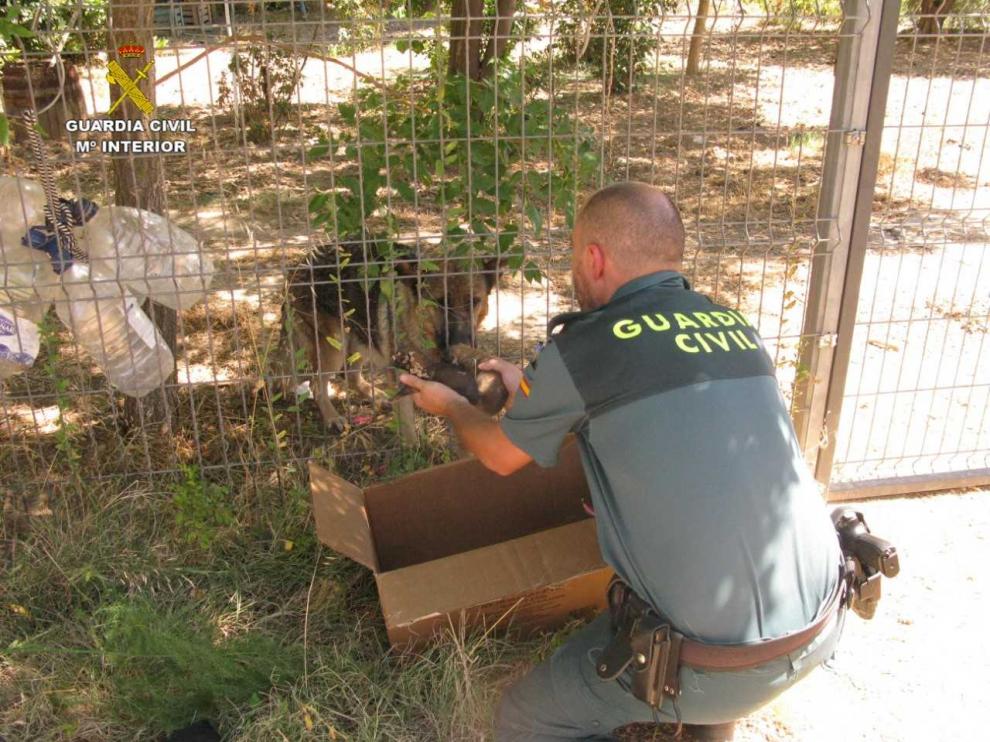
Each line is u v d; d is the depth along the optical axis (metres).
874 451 4.36
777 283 6.34
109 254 3.42
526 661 2.95
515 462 2.39
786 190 8.21
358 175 3.46
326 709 2.78
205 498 3.52
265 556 3.46
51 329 3.45
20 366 3.42
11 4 3.12
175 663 2.77
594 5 3.78
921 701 2.96
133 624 2.82
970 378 5.18
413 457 3.94
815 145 9.34
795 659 2.10
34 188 3.33
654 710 2.20
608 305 2.26
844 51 3.34
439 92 3.27
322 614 3.19
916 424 4.68
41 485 3.72
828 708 2.93
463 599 2.80
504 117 3.46
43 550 3.39
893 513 3.94
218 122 9.65
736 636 2.05
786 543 2.10
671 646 2.07
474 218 3.56
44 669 2.92
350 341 4.46
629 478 2.10
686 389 2.10
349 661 2.94
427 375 3.63
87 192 6.35
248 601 3.26
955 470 4.19
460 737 2.73
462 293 4.05
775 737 2.81
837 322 3.71
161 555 3.42
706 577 2.05
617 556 2.21
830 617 2.17
